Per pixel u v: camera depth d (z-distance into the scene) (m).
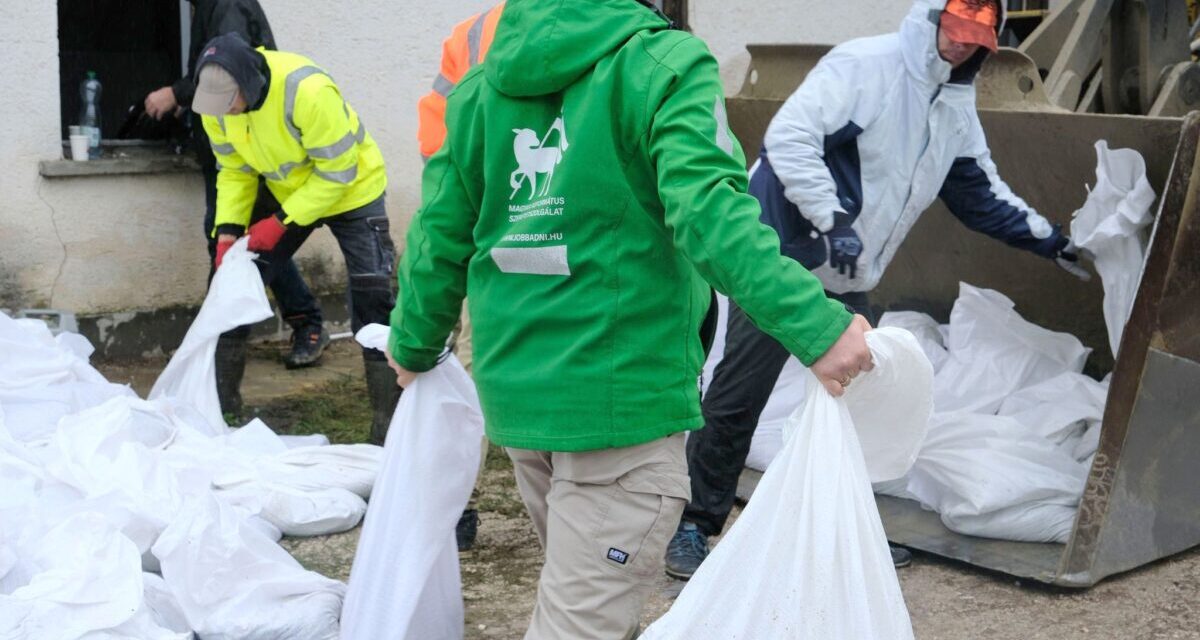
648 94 2.26
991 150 4.90
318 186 4.88
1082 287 4.98
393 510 2.92
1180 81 5.04
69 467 3.62
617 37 2.32
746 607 2.28
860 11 8.20
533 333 2.41
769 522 2.30
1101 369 5.01
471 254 2.61
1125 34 5.24
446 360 2.97
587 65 2.31
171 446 4.18
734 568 2.31
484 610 3.67
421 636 2.97
